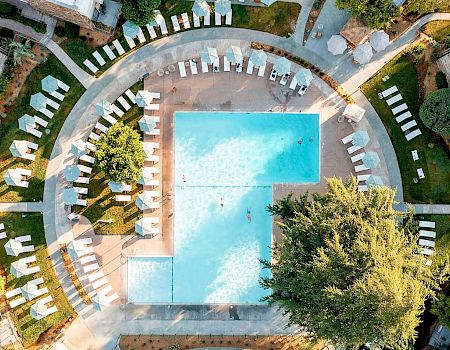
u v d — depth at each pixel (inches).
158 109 1350.9
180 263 1378.0
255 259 1375.5
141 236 1373.0
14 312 1370.6
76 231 1373.0
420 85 1333.7
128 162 1212.5
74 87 1359.5
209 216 1371.8
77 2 1187.9
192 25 1348.4
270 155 1365.7
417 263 1158.3
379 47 1290.6
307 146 1363.2
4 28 1337.4
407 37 1338.6
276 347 1369.3
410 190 1353.3
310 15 1342.3
